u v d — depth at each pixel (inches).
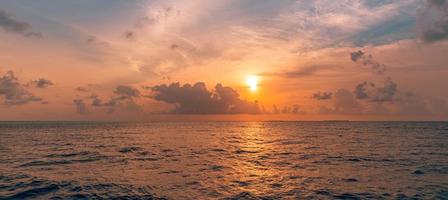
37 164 976.3
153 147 1569.9
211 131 3587.6
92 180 721.0
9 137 2362.2
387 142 1908.2
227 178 749.3
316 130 3873.0
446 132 3211.1
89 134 2822.3
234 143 1839.3
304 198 569.3
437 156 1200.8
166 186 662.5
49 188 636.1
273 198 568.1
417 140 2070.6
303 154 1257.4
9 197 568.1
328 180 727.1
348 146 1633.9
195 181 713.6
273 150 1422.2
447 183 694.5
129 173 817.5
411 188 646.5
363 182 705.6
